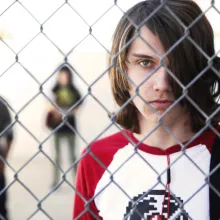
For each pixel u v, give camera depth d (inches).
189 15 80.5
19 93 449.7
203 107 83.0
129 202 85.1
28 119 434.3
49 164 370.0
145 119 87.3
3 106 185.8
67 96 318.7
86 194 90.0
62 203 280.4
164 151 85.8
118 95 87.9
